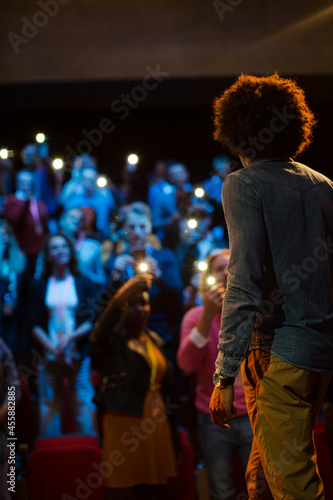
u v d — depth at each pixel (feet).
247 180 4.73
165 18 17.65
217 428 8.91
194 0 17.65
